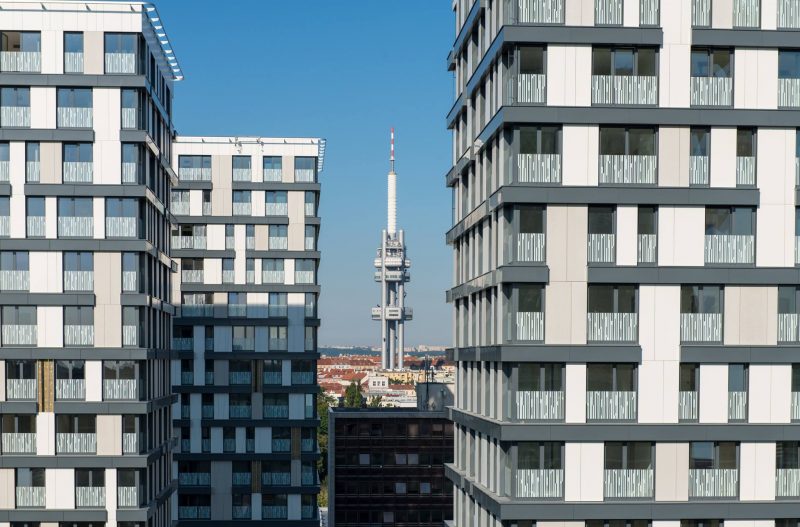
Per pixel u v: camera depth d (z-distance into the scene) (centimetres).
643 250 3550
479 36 4134
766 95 3594
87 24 4766
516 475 3481
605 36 3500
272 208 7831
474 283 4144
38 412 4716
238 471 7706
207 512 7675
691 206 3553
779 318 3588
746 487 3534
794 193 3588
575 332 3500
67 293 4744
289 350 7762
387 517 9075
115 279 4794
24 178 4738
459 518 4538
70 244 4753
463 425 4534
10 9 4731
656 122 3519
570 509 3447
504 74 3544
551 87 3506
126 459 4712
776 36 3562
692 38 3553
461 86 4669
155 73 5269
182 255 7725
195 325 7681
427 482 9106
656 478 3500
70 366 4762
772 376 3556
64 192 4747
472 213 4200
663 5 3550
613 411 3516
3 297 4709
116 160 4778
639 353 3497
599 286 3541
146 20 4931
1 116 4741
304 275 7819
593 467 3488
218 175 7800
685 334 3547
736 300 3566
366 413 9125
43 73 4741
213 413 7694
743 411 3559
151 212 5144
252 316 7750
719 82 3581
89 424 4753
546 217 3503
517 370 3497
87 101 4788
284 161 7850
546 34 3481
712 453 3550
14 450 4716
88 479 4744
